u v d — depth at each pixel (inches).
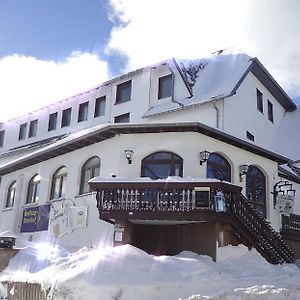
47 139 1152.8
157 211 558.9
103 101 1080.2
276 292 406.0
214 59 1051.9
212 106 866.8
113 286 369.1
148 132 644.1
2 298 448.1
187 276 419.5
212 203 549.3
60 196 759.1
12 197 898.1
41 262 508.7
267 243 597.3
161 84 984.9
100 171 673.0
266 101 1064.8
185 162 621.3
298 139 1032.8
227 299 375.2
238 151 683.4
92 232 660.7
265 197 722.2
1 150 1299.2
